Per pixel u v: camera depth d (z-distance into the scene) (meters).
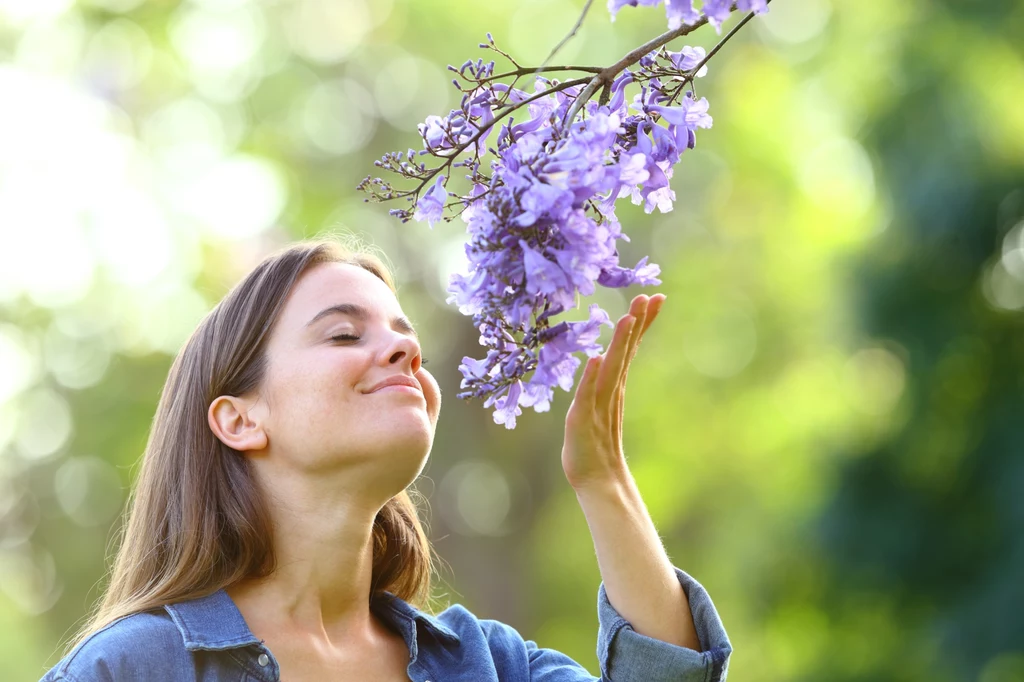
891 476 10.63
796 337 16.97
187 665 2.57
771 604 12.27
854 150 12.04
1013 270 10.16
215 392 2.84
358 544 2.79
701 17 2.31
